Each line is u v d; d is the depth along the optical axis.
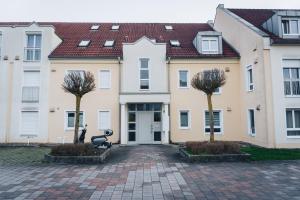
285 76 16.58
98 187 7.81
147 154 13.94
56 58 19.75
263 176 9.05
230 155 11.73
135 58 19.95
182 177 8.98
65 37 22.44
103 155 12.16
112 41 21.94
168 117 19.25
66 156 11.65
